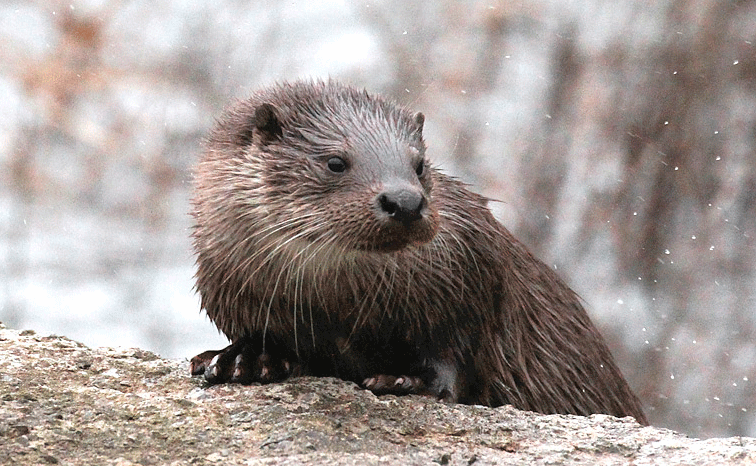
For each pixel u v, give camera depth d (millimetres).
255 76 17188
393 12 18344
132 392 6160
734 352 15648
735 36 17922
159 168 16469
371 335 6598
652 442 5680
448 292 6465
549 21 18312
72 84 16250
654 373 15484
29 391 5938
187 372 6523
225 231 6551
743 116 17531
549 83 17797
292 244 6316
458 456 5414
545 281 7617
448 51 17906
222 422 5699
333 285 6410
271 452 5395
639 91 17734
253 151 6566
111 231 16000
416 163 6273
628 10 18312
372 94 6910
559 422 5941
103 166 16484
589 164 17234
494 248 6715
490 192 16766
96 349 6770
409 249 6195
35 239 15586
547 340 7445
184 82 16953
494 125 17328
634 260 16688
